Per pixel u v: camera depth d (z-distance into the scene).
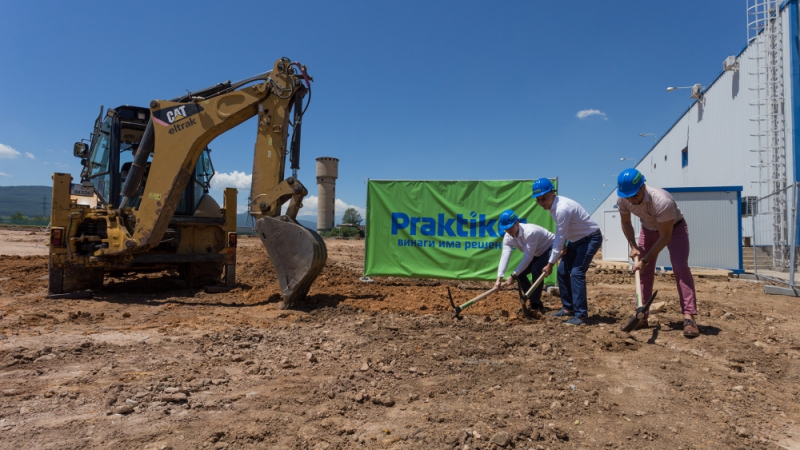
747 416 2.86
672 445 2.48
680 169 23.34
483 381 3.41
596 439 2.54
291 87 6.22
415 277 8.37
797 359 3.97
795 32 13.16
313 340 4.54
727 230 11.35
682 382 3.40
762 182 14.06
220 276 8.33
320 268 6.07
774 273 11.20
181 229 7.60
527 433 2.57
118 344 4.31
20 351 3.98
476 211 8.20
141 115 7.46
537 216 7.90
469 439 2.49
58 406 2.88
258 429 2.59
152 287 8.13
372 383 3.35
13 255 13.94
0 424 2.62
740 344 4.35
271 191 6.16
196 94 6.77
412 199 8.43
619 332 4.82
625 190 4.70
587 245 5.32
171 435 2.53
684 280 4.73
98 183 7.82
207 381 3.34
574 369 3.67
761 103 14.73
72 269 7.03
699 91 19.86
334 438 2.52
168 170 6.46
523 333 4.82
